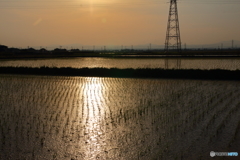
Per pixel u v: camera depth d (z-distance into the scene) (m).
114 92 19.72
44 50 107.25
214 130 11.05
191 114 13.45
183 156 8.70
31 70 32.16
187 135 10.54
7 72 32.75
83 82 24.89
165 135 10.57
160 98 17.42
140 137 10.38
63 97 18.05
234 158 8.52
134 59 56.59
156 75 28.31
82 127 11.62
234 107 14.69
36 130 11.23
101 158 8.66
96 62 49.28
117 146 9.55
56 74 31.28
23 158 8.64
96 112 14.09
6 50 104.44
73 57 67.25
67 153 9.02
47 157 8.73
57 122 12.35
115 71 29.62
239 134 10.52
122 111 14.22
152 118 12.88
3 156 8.77
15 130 11.23
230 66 38.53
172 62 46.69
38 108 15.01
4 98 17.73
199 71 27.34
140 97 17.84
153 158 8.60
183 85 22.38
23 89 21.14
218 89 20.33
